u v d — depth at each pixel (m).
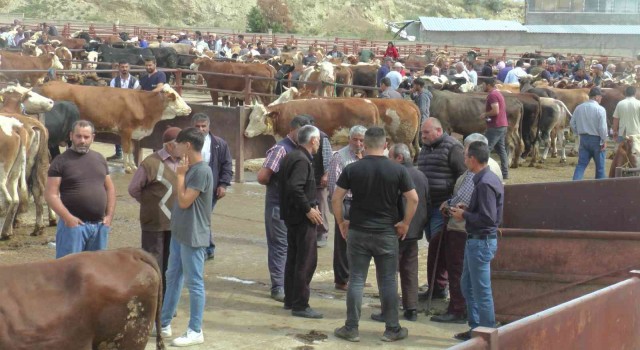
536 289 8.79
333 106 16.64
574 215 9.76
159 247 8.45
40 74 24.98
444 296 9.75
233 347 7.88
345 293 9.98
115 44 39.19
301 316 8.88
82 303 5.63
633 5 70.81
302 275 8.84
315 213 8.74
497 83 27.67
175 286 8.00
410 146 17.38
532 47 73.88
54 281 5.66
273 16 84.25
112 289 5.73
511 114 19.69
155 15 80.25
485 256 7.90
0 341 5.43
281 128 16.50
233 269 10.77
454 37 76.88
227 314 8.91
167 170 8.37
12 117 11.69
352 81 30.64
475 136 8.16
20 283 5.59
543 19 73.56
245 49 43.09
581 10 72.69
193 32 64.25
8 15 65.81
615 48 70.75
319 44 59.91
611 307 5.43
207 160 10.26
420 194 8.77
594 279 8.50
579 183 9.73
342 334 8.17
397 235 8.09
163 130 17.69
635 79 32.31
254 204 14.76
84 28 62.25
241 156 16.70
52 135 14.70
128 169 17.08
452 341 8.27
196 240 7.76
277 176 9.35
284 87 27.72
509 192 9.87
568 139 24.81
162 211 8.38
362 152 9.63
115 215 13.48
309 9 91.00
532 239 8.77
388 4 98.94
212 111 16.95
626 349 5.65
